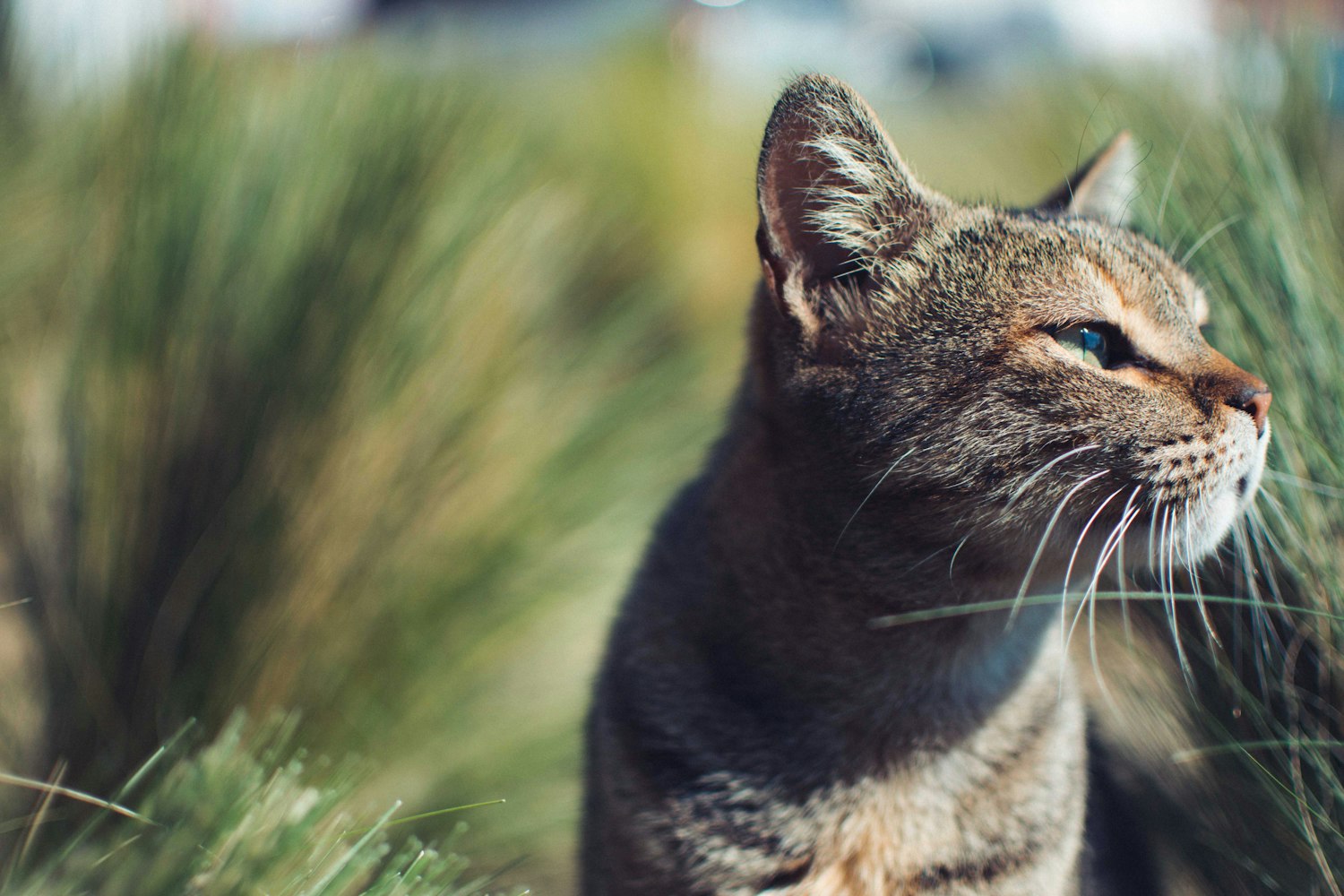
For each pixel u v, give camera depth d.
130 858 0.42
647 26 1.05
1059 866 0.45
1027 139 0.76
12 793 0.48
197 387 0.50
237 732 0.45
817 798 0.45
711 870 0.45
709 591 0.46
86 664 0.49
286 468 0.50
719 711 0.45
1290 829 0.43
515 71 0.94
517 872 0.53
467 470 0.54
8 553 0.51
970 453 0.44
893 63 1.64
